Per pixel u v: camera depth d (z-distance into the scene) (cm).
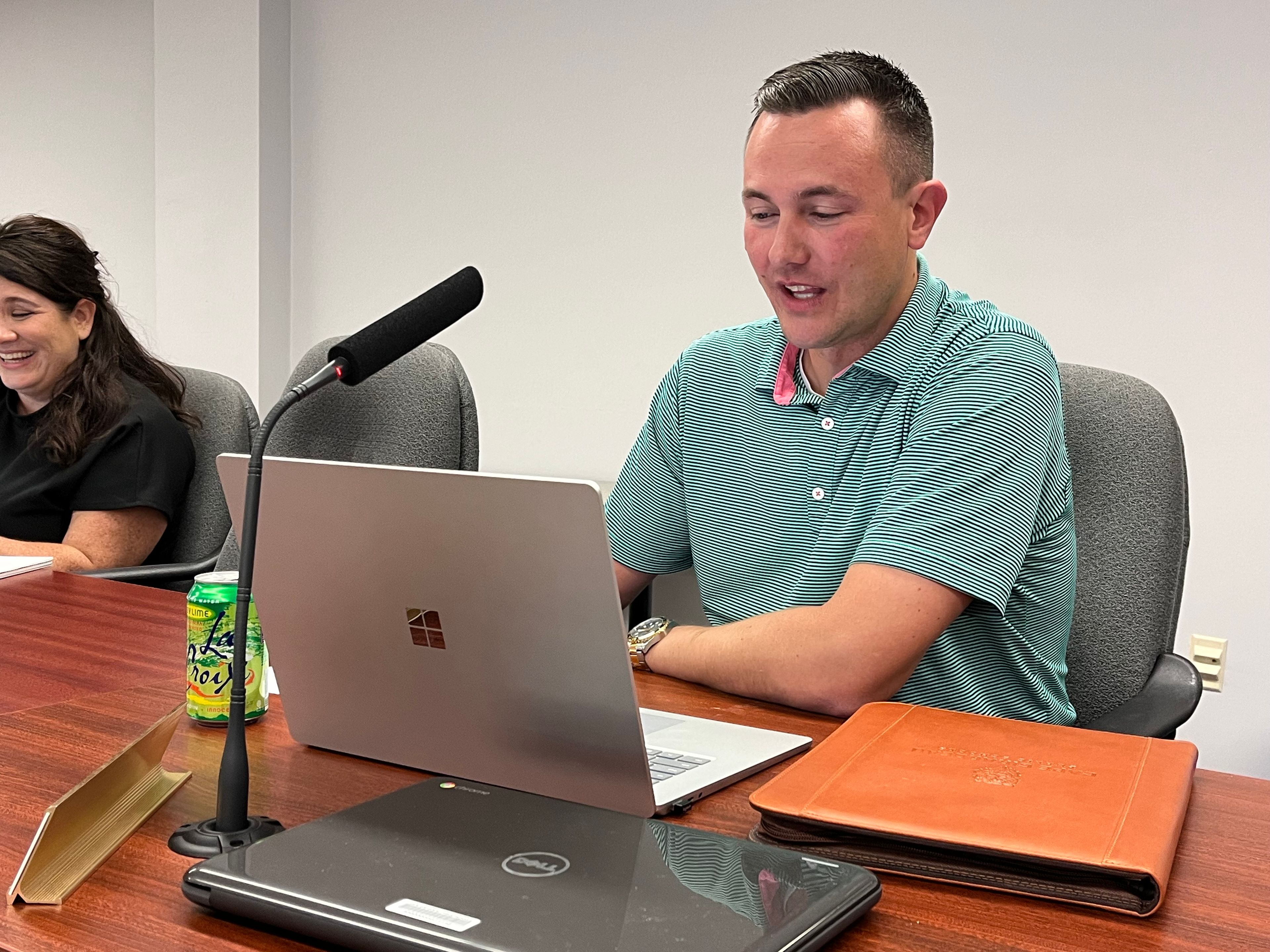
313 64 368
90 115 422
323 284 373
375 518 80
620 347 315
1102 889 64
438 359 180
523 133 326
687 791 82
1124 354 244
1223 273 231
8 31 441
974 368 127
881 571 117
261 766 89
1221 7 226
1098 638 132
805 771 78
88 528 211
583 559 73
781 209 121
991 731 88
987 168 256
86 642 130
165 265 389
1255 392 230
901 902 66
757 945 55
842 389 133
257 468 73
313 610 87
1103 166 242
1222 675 238
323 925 58
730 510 144
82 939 60
